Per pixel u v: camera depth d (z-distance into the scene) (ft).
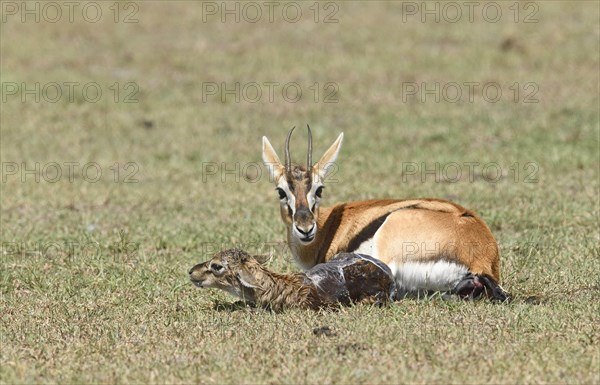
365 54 135.03
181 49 139.74
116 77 127.85
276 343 42.55
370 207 52.24
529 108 109.70
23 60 134.31
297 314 47.01
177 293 53.11
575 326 43.98
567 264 56.29
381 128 103.86
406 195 78.33
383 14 154.61
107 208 78.59
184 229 68.54
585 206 72.02
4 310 50.72
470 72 126.11
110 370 39.96
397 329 43.86
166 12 159.12
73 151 99.76
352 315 46.32
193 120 110.11
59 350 42.91
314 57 134.21
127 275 56.54
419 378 37.96
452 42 139.54
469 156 92.63
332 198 78.28
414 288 50.01
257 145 100.48
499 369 38.70
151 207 78.33
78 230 69.82
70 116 112.16
